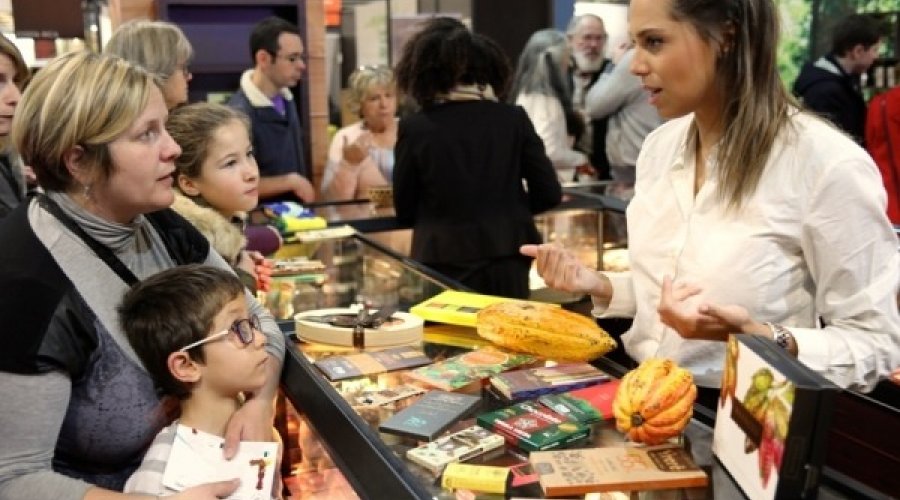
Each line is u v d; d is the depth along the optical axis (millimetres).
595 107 5289
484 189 3195
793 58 6941
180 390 1623
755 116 1475
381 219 3457
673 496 1167
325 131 4961
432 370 1648
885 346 1425
